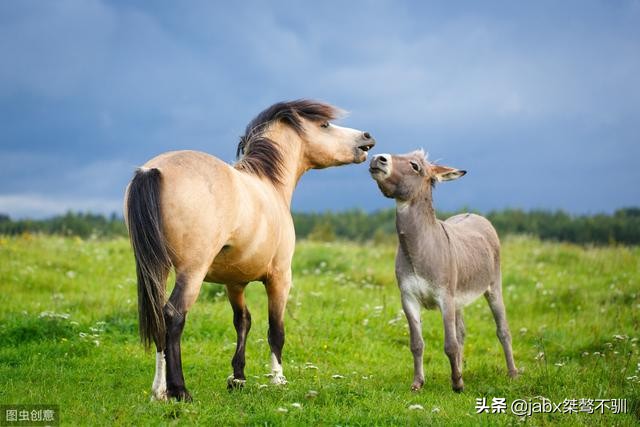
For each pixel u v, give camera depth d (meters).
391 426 5.72
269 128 7.64
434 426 5.76
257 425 5.62
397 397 6.77
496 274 8.55
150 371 7.65
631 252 17.03
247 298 11.65
